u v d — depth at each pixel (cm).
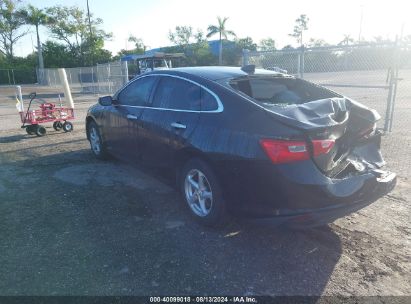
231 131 348
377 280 310
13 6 5553
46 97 2459
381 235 383
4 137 916
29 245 365
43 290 296
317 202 319
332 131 330
